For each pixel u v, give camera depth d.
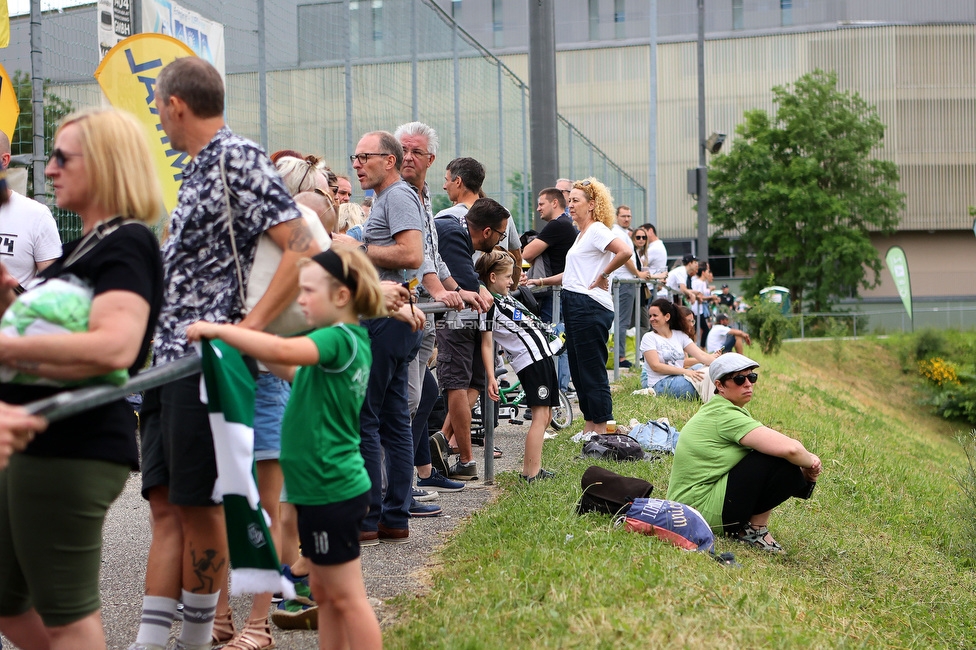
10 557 2.76
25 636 2.92
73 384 2.59
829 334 41.53
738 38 49.75
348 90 9.40
